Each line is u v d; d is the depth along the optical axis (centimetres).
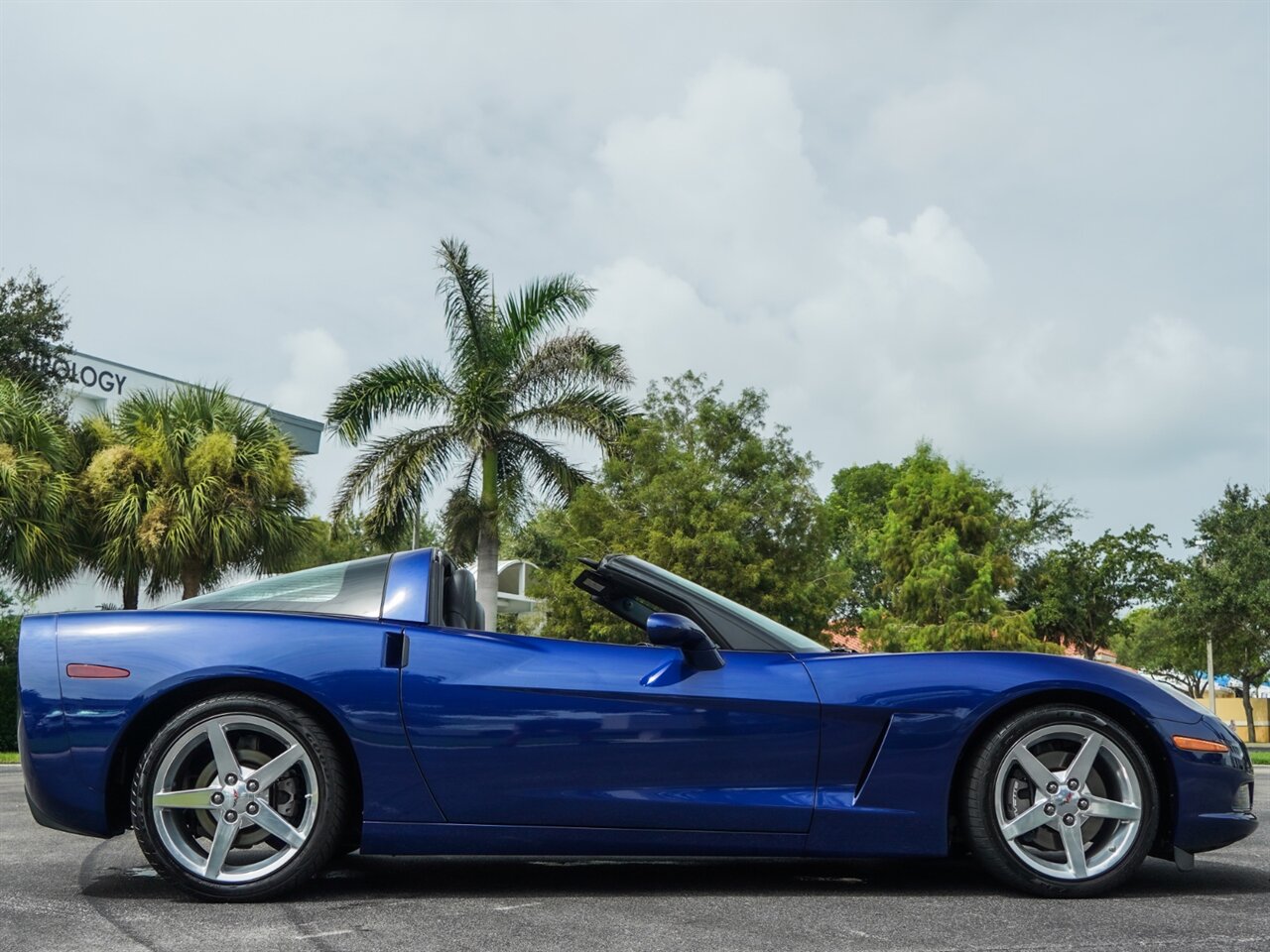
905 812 370
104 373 3431
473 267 2089
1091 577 3641
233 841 362
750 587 2139
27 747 371
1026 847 372
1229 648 3297
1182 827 373
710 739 371
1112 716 384
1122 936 307
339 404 2083
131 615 386
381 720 367
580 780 368
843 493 5712
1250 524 3192
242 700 367
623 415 2159
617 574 411
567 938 304
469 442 2020
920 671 379
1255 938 305
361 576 398
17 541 1794
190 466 1894
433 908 346
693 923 323
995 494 3139
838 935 308
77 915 340
